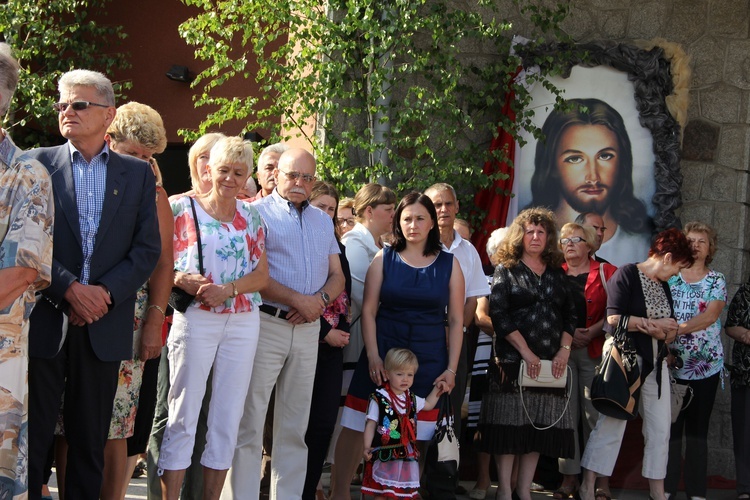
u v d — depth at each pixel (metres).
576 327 6.44
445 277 5.46
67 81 3.97
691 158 8.24
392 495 5.10
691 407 6.61
